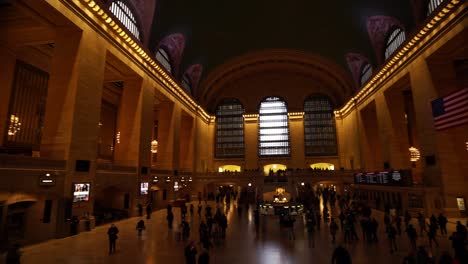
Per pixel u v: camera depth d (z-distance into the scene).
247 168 39.06
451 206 16.62
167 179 25.62
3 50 16.11
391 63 22.67
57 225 12.46
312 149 39.50
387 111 24.92
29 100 17.81
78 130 14.20
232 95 41.81
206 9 25.91
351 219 12.11
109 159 27.69
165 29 24.33
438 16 16.64
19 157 10.88
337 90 38.97
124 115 21.44
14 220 11.02
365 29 25.88
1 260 9.12
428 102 18.55
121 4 19.62
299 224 15.98
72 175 13.54
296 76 40.94
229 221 17.25
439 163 17.31
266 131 40.72
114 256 9.55
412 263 6.44
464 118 11.13
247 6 26.83
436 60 18.55
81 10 14.87
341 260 6.52
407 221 13.14
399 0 20.50
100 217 16.53
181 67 29.91
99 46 16.38
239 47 33.53
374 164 30.41
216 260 9.22
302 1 26.38
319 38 31.14
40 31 15.44
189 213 20.81
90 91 15.30
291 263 8.86
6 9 15.20
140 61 21.20
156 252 10.10
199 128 36.81
